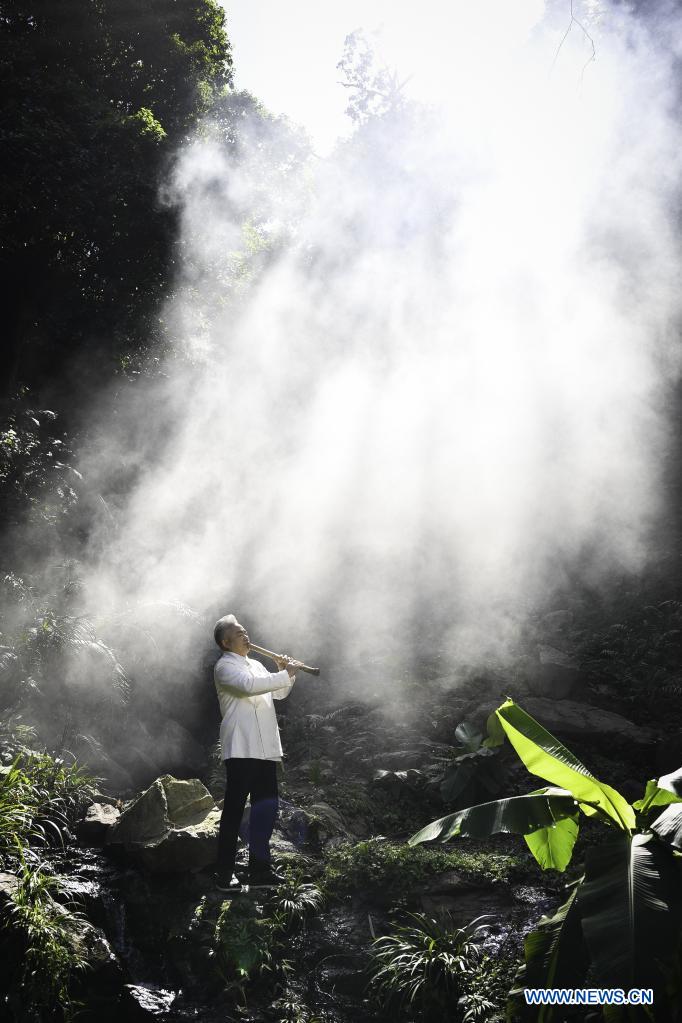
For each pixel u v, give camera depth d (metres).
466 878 5.45
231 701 5.35
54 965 4.12
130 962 4.66
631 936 3.40
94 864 5.45
